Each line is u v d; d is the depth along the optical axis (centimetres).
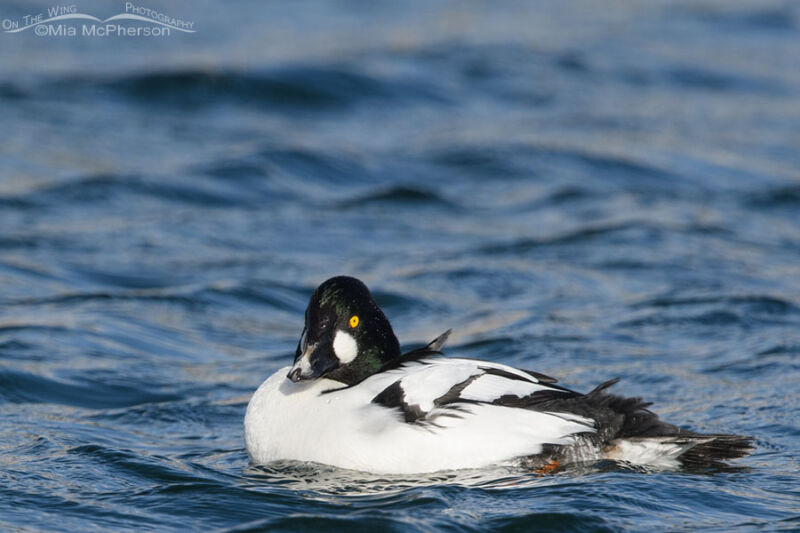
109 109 2316
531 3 3428
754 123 2428
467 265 1523
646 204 1869
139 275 1477
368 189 1959
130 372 1125
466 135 2255
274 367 1168
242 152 2045
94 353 1171
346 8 3228
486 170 2055
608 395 802
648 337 1227
